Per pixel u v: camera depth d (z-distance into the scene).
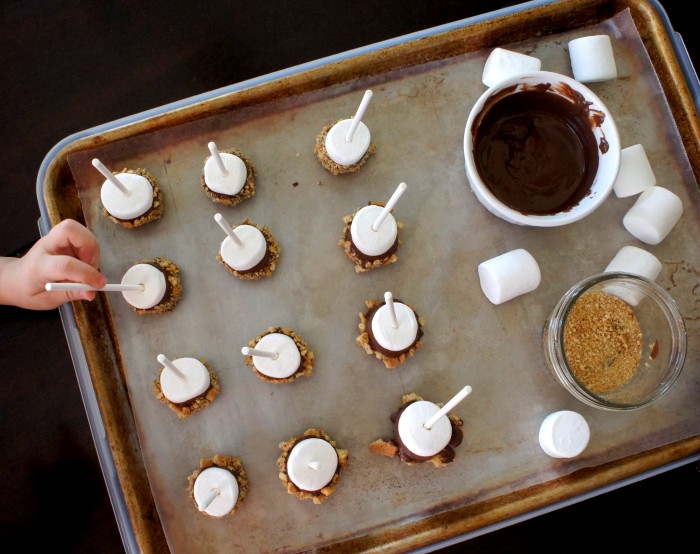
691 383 0.46
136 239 0.46
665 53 0.46
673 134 0.47
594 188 0.45
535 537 0.54
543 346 0.46
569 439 0.44
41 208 0.46
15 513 0.52
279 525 0.44
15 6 0.54
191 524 0.44
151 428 0.45
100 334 0.45
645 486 0.54
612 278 0.43
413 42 0.45
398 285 0.46
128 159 0.46
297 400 0.45
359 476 0.45
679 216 0.46
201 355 0.45
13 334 0.53
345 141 0.44
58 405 0.53
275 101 0.46
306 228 0.46
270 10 0.55
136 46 0.55
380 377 0.46
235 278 0.46
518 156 0.46
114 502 0.44
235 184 0.44
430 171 0.47
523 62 0.45
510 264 0.44
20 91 0.54
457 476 0.45
